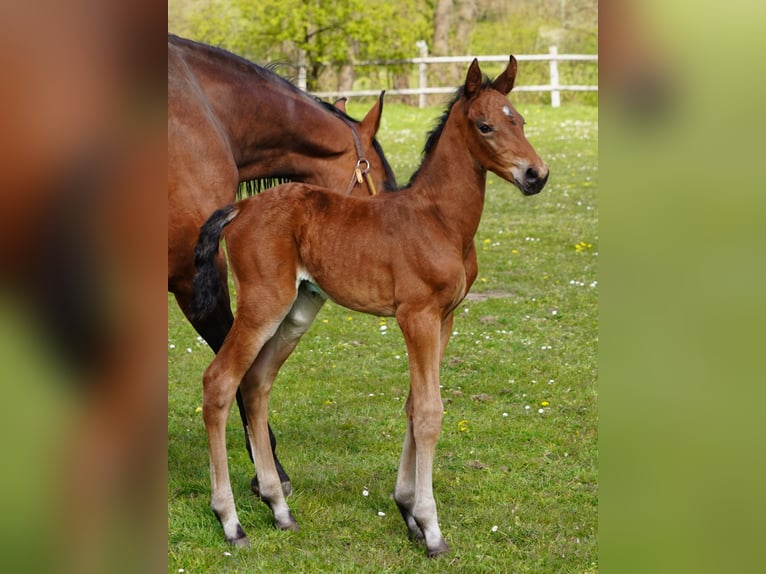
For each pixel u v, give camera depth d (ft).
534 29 96.78
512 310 27.02
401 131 64.95
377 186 16.88
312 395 20.30
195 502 14.42
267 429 13.52
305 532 13.42
